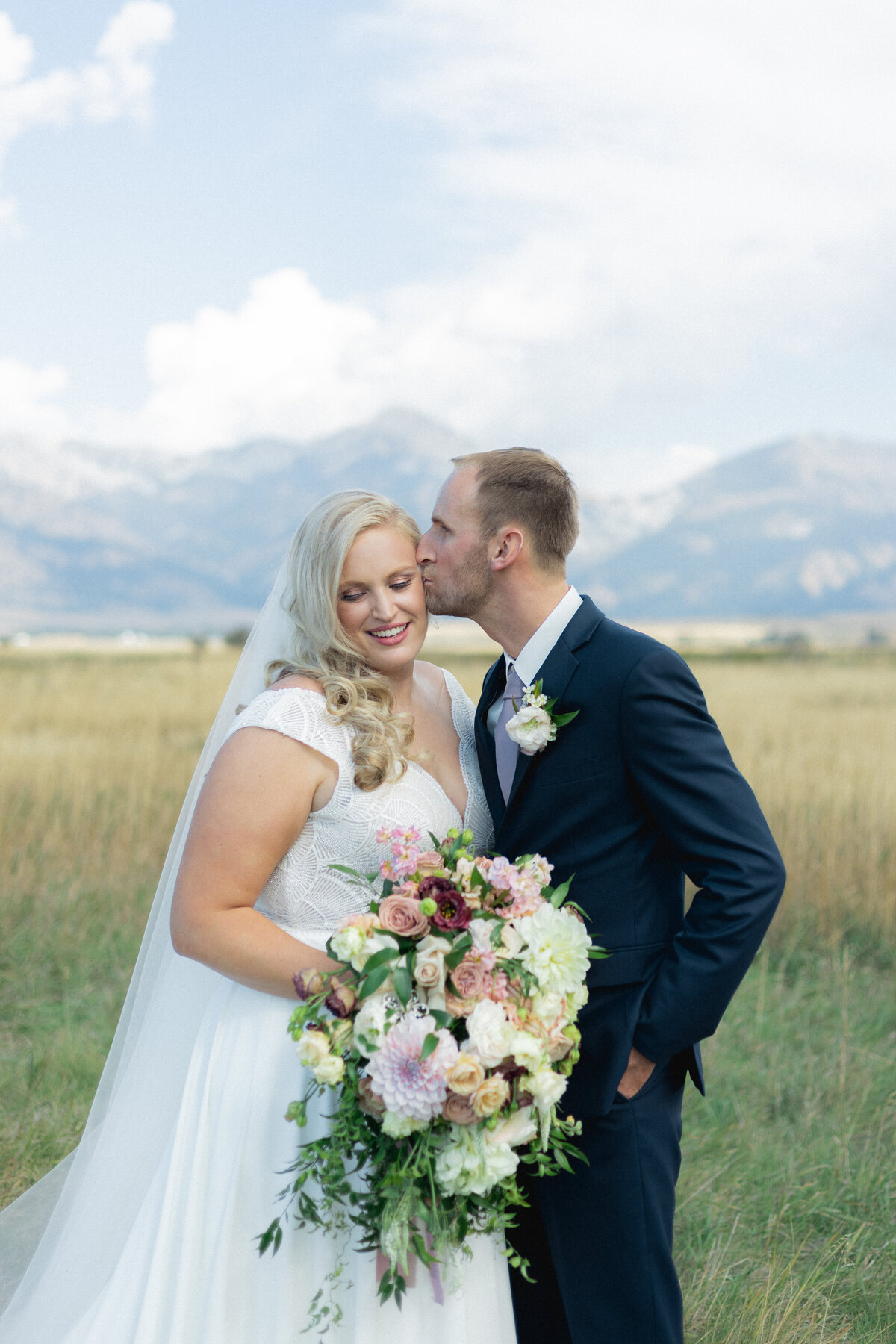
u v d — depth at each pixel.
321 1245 1.95
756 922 1.96
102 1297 2.03
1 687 15.95
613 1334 2.03
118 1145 2.24
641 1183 2.04
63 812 7.66
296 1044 2.00
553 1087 1.76
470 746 2.45
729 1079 4.16
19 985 4.89
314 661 2.19
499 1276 2.05
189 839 2.03
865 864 6.45
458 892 1.81
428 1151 1.73
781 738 11.89
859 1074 4.20
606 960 2.05
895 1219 3.22
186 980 2.26
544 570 2.16
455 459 2.24
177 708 14.88
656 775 2.02
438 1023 1.74
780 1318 2.69
